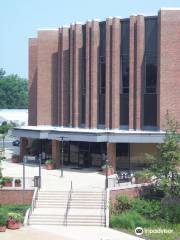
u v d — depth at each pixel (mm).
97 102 60188
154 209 41906
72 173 54938
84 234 37062
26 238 35469
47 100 66062
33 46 70938
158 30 57250
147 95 58281
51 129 61531
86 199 43312
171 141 43688
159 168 43750
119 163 58750
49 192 44281
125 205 43031
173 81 56750
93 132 55438
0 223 37438
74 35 61781
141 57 58062
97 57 59875
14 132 64812
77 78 61594
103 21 59562
